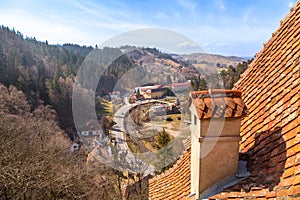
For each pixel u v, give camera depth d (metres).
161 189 5.98
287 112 3.36
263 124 3.85
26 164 16.17
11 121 17.45
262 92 4.55
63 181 16.59
